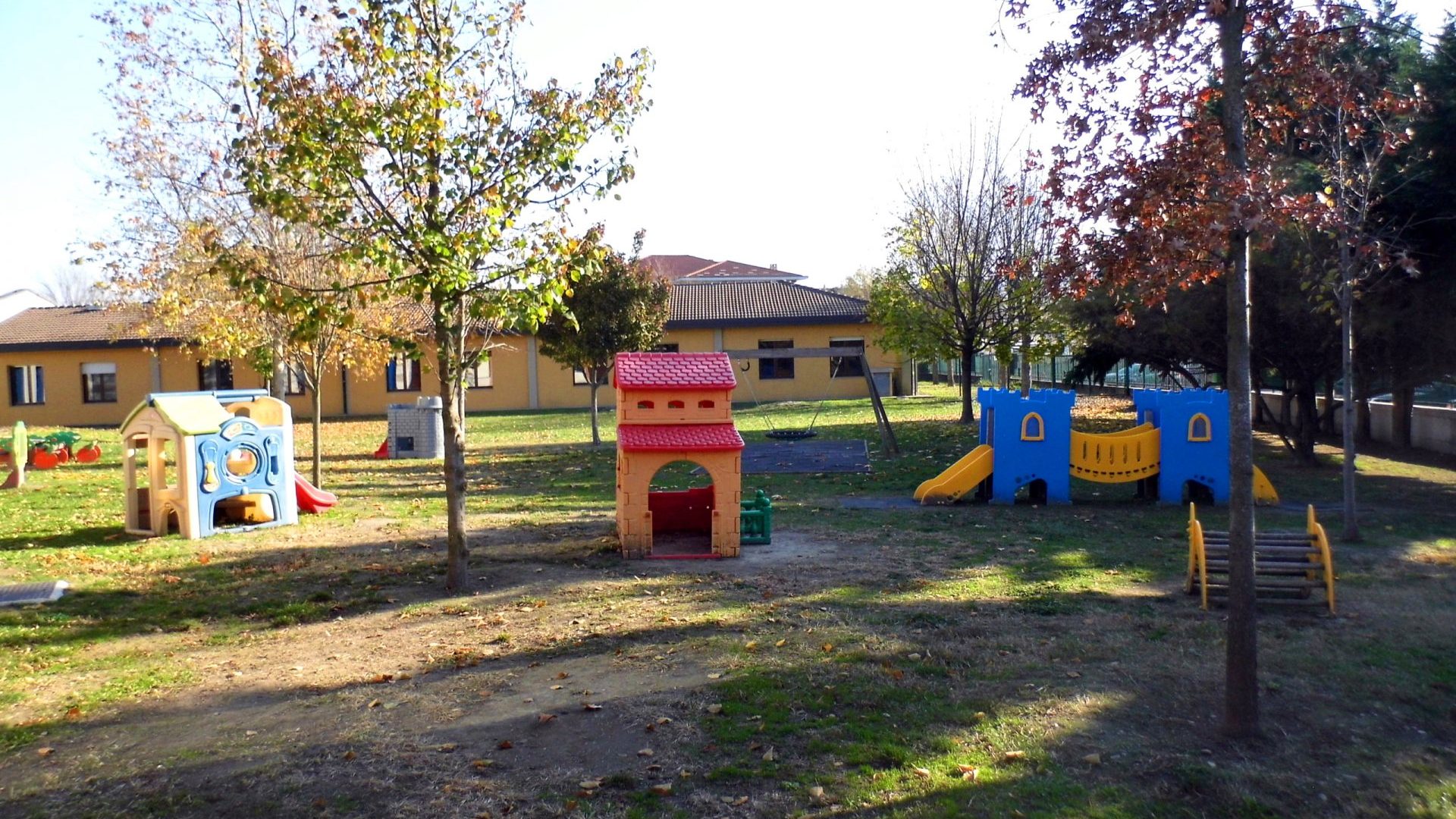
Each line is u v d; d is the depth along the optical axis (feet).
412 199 26.45
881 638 22.45
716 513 32.42
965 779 15.15
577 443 79.25
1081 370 78.13
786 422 90.99
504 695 19.33
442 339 27.63
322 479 56.49
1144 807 14.26
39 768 16.33
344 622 25.29
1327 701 18.24
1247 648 16.60
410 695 19.44
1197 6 16.44
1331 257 38.52
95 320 131.95
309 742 17.19
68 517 43.78
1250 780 15.01
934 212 84.48
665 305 80.18
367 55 26.63
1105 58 17.47
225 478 38.96
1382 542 33.09
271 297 25.54
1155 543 34.17
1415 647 21.35
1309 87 17.24
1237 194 14.98
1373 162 32.89
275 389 66.33
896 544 34.55
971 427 80.38
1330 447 64.28
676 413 32.71
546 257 27.73
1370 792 14.69
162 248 61.31
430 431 70.74
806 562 31.55
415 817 14.35
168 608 26.86
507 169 27.27
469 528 39.34
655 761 16.03
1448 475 50.16
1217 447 43.06
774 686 19.29
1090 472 43.91
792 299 135.23
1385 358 50.78
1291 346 50.70
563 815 14.32
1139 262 16.55
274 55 26.68
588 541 35.88
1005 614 24.47
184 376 126.31
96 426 122.62
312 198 27.07
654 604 26.08
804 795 14.74
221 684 20.49
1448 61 40.14
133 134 59.26
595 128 27.96
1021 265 20.12
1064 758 15.90
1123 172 16.81
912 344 86.48
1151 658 20.76
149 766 16.33
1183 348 56.44
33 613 26.27
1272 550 24.66
